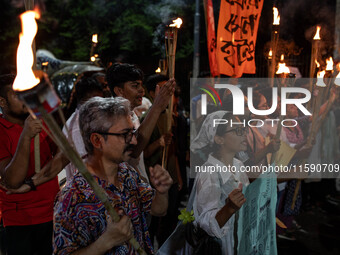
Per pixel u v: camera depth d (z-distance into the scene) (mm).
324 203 4902
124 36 15664
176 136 3412
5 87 2137
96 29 14984
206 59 13055
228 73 3508
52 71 7797
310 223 4328
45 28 15898
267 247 2406
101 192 1324
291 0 12953
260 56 11102
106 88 3451
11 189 1931
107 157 1545
